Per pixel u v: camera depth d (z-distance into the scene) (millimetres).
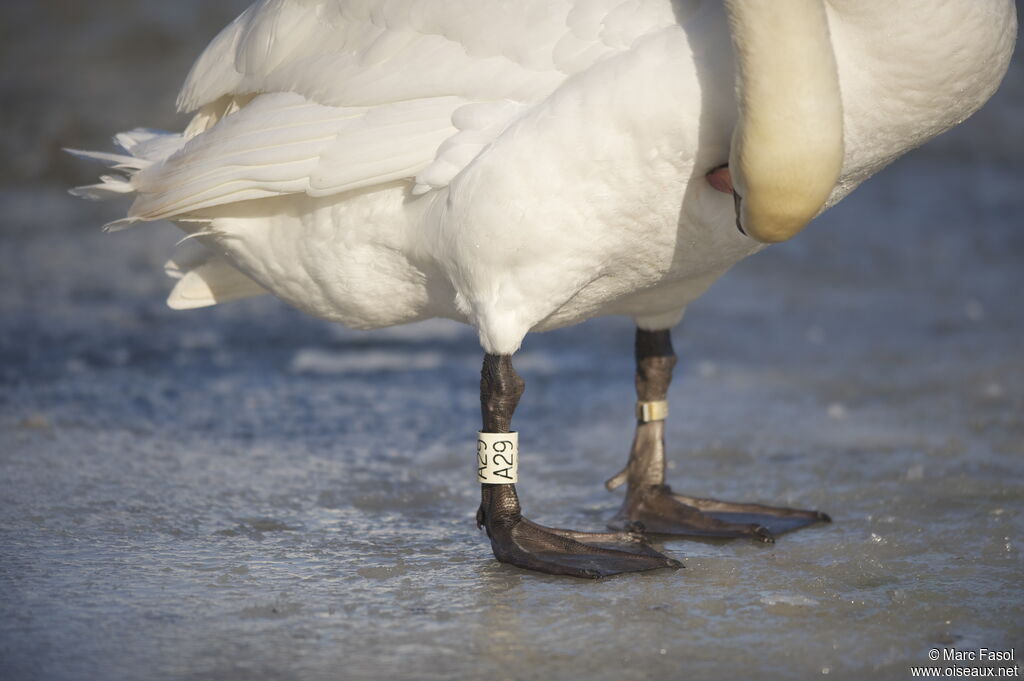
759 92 5801
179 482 8422
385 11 6883
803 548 7328
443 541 7422
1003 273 17000
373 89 6828
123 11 27422
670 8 6281
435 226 6723
